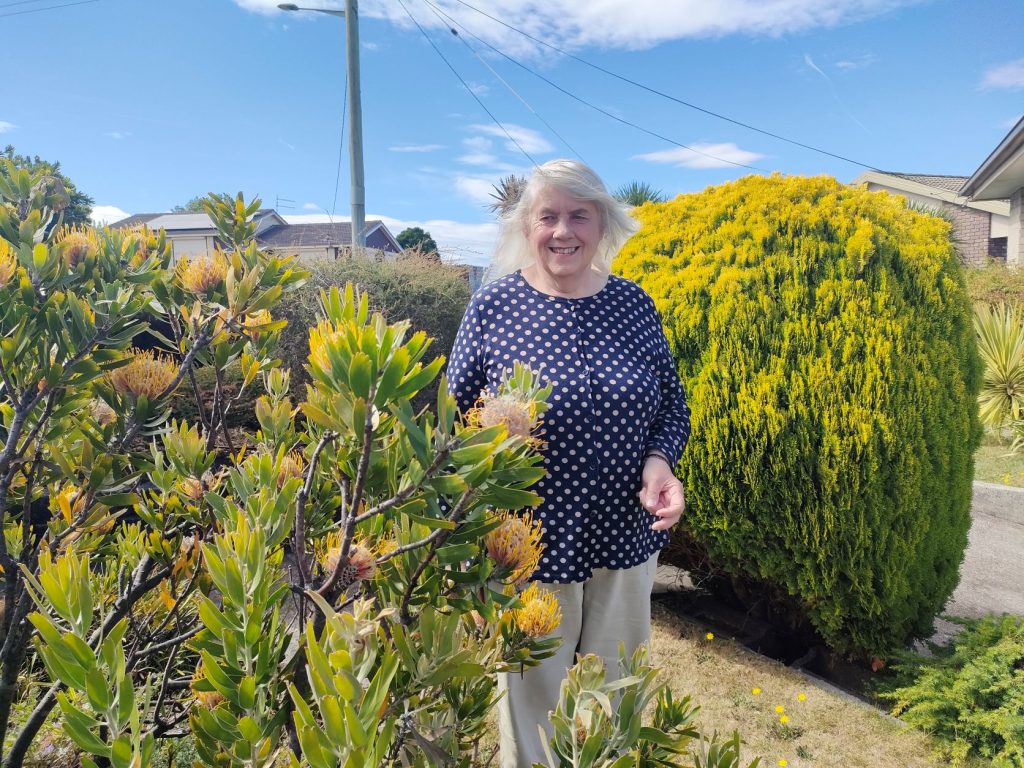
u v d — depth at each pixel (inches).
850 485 100.6
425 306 280.4
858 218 111.9
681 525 121.4
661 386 78.2
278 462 37.7
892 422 99.3
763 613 128.2
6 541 51.8
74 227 52.7
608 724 32.9
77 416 51.0
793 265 109.6
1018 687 90.5
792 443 102.8
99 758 49.4
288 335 227.9
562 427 66.6
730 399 108.4
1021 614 138.4
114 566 59.1
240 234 61.6
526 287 74.1
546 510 67.1
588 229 71.5
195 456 48.7
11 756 42.9
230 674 28.6
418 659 31.3
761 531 108.3
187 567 49.5
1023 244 453.1
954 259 117.3
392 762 32.0
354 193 398.9
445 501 32.9
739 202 124.8
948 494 107.6
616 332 73.2
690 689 106.3
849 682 113.3
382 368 26.2
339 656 24.0
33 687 59.9
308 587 32.6
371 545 35.8
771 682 108.7
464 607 34.3
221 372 55.0
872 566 102.7
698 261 120.3
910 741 94.5
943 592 112.5
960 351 110.4
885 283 104.6
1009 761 87.0
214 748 30.9
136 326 47.2
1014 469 230.4
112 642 27.2
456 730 37.0
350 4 386.9
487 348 71.4
